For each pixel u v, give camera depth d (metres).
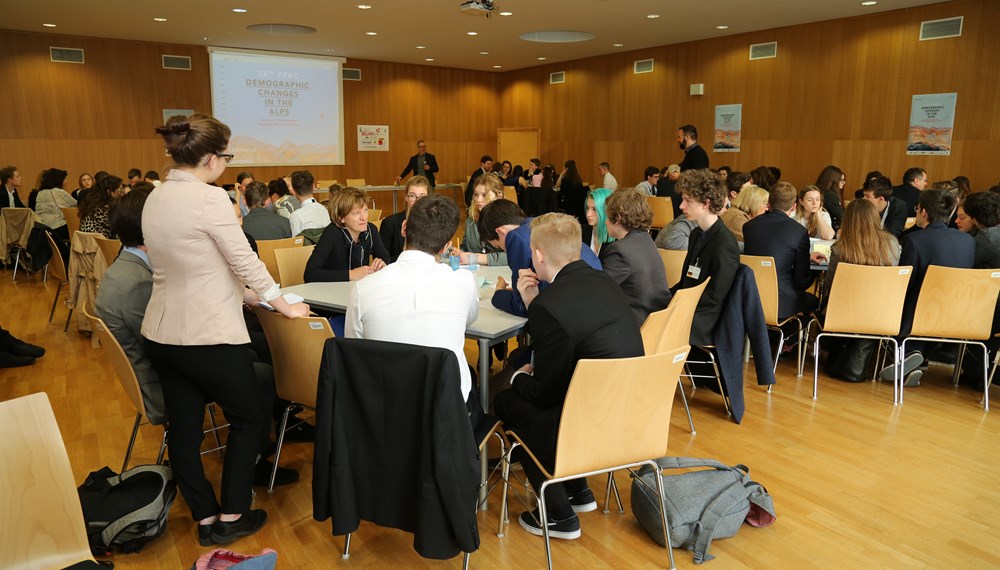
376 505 1.99
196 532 2.42
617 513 2.60
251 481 2.35
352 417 1.96
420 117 14.55
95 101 10.89
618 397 1.98
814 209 5.04
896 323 3.57
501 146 15.29
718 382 3.52
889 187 5.36
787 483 2.79
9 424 1.57
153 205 2.04
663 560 2.28
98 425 3.37
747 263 3.79
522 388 2.16
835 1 7.93
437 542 1.89
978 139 7.90
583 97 13.32
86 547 1.67
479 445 2.21
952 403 3.70
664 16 8.88
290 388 2.47
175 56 11.45
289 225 4.95
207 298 2.06
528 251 2.67
